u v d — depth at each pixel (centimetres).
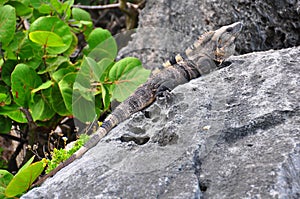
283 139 482
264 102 538
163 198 439
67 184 479
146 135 540
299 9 707
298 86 554
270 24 752
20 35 851
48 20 790
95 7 1155
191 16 854
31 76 767
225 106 544
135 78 687
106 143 537
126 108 591
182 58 662
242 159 468
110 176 475
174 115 543
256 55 638
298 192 438
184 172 461
